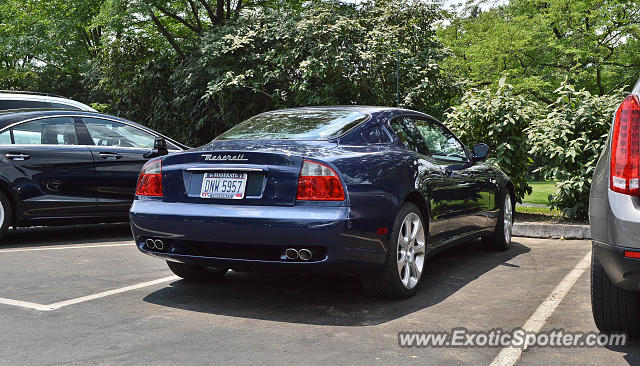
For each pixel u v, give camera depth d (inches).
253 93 603.8
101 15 730.2
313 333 131.7
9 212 253.4
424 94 559.2
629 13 855.7
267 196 145.6
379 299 163.3
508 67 939.3
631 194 109.3
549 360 114.6
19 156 253.9
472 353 118.3
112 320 141.6
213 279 188.2
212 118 658.8
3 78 1172.5
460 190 198.7
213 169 152.5
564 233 277.7
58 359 113.8
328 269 142.9
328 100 539.5
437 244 184.2
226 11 824.3
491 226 232.2
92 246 250.4
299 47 548.7
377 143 169.3
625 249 107.7
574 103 316.5
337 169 143.3
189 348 121.1
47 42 941.8
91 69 878.4
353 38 555.5
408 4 613.6
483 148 219.8
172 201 158.6
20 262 213.2
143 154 287.1
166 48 792.9
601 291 123.6
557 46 872.3
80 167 267.6
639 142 110.0
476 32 1122.7
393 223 155.3
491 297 164.4
